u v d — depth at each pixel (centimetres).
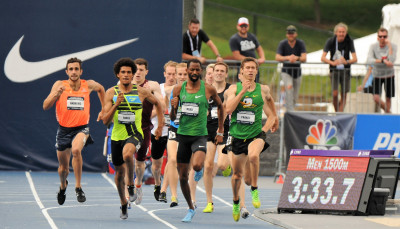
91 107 4066
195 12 4512
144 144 2702
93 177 3903
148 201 2998
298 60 4147
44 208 2656
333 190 2592
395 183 2672
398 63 4447
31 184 3509
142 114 2691
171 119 2394
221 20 11238
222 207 2864
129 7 4056
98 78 4059
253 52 4125
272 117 2508
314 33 11131
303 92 4278
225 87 2719
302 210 2597
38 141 4072
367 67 4144
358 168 2578
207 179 2678
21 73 4053
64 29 4059
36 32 4059
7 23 4047
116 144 2330
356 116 4056
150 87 2844
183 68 2777
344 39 4134
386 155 2628
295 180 2644
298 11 11988
